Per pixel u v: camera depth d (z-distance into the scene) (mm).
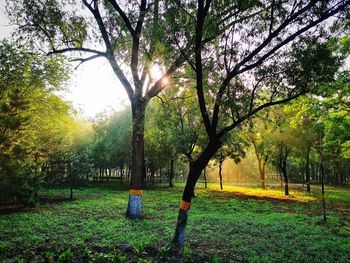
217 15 8438
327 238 11391
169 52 9586
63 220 13070
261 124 27156
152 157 39469
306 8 7766
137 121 15484
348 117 20969
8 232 10492
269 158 44250
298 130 29750
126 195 26109
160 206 19281
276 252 9352
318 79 8516
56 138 26203
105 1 15086
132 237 10188
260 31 8344
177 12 8406
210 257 7879
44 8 15125
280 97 10031
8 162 15617
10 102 16297
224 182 71500
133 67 15422
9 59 18406
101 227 11773
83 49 16219
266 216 16250
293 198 28594
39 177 17375
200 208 19188
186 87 17141
